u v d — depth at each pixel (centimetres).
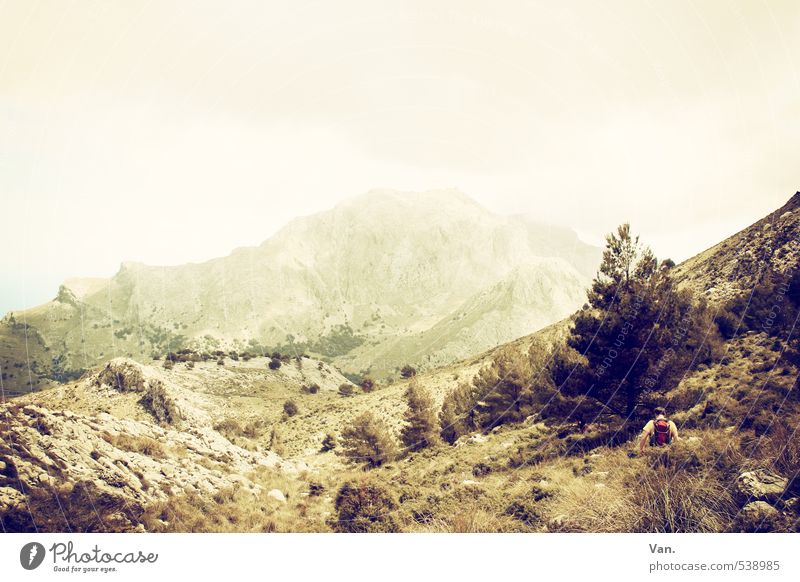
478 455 2433
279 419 8100
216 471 2230
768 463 1090
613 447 1691
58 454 1653
